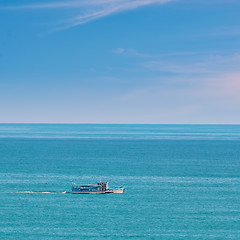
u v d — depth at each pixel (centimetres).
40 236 16838
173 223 18550
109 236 16925
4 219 18938
